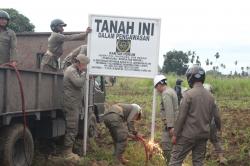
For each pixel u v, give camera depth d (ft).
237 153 37.65
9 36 33.04
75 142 38.27
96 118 42.50
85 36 35.29
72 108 31.96
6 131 26.53
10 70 25.17
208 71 181.16
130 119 32.60
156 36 34.45
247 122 54.95
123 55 34.71
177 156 25.80
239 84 113.60
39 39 47.34
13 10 81.71
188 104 25.11
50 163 30.86
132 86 122.42
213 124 33.27
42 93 29.35
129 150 35.45
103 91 44.14
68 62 37.35
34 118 29.22
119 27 34.60
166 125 30.71
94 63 34.91
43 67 36.52
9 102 25.22
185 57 195.31
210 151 38.29
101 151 35.83
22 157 27.73
